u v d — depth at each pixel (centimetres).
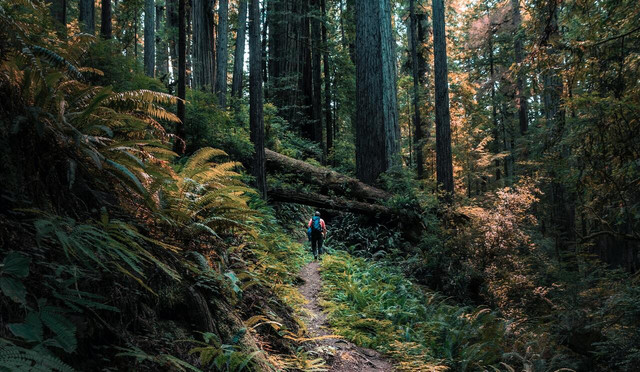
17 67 286
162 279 308
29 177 258
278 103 2567
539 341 823
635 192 816
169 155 445
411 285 990
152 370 243
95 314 223
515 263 1176
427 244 1244
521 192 1270
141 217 366
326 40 2867
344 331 616
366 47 1673
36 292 203
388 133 1653
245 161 1245
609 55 767
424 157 2839
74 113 323
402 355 566
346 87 2970
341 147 2641
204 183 483
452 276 1155
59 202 278
